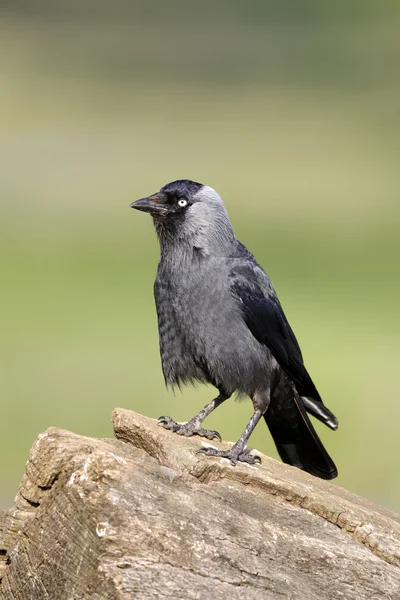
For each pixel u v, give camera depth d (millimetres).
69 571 5031
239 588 5031
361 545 5547
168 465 5969
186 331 7570
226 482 5859
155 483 5246
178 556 5016
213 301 7492
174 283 7586
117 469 5203
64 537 5109
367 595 5301
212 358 7508
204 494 5418
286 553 5297
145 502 5113
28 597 5227
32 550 5266
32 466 5512
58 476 5445
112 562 4922
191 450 6047
